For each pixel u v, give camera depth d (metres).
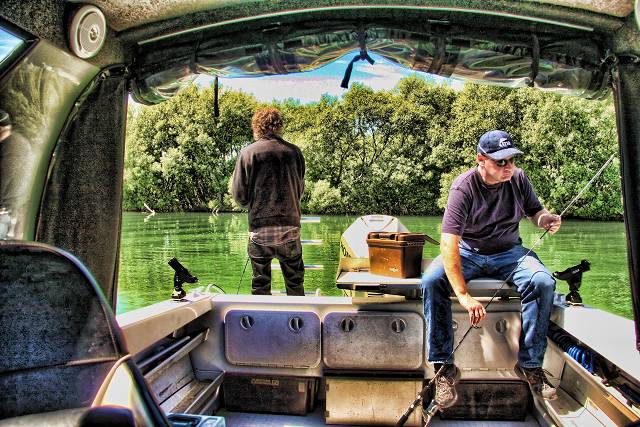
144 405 1.28
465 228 2.49
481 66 2.28
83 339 1.33
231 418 2.52
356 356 2.46
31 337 1.30
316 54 2.37
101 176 2.36
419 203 43.00
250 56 2.38
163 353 2.31
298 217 3.38
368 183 43.88
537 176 37.00
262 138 3.31
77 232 2.31
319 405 2.66
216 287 2.88
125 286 17.20
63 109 2.19
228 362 2.59
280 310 2.52
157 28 2.28
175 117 46.25
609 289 17.59
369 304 2.47
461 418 2.49
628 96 2.08
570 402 2.35
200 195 47.06
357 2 2.19
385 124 43.56
